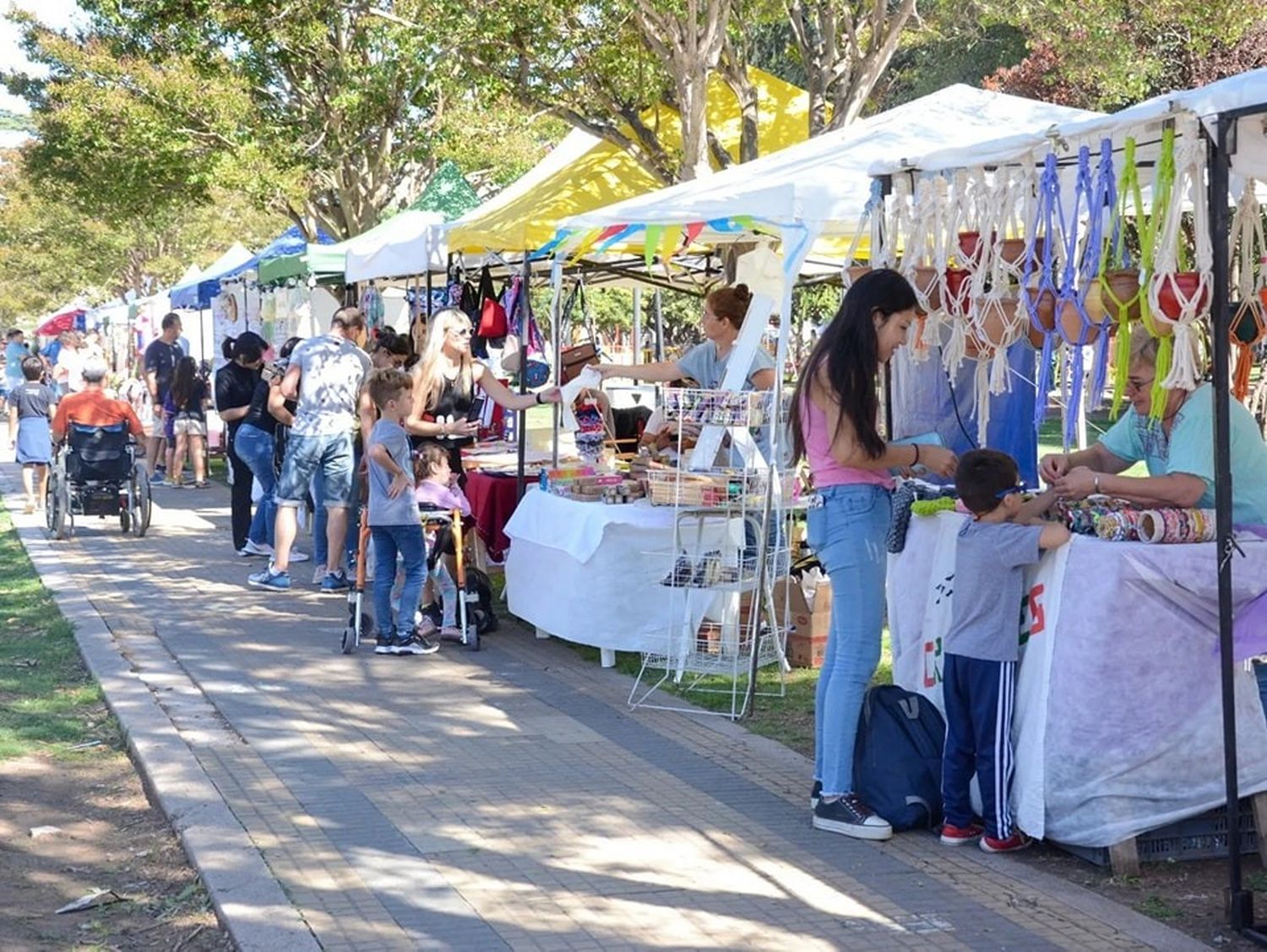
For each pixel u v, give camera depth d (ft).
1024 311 17.97
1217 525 14.97
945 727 18.24
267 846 17.47
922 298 19.01
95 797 20.25
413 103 80.69
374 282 52.90
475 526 31.76
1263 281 17.43
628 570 26.91
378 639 28.84
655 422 28.94
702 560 24.76
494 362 43.32
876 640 18.06
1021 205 17.87
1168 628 16.39
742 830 18.15
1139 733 16.46
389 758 21.38
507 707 24.48
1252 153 15.39
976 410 22.50
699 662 25.95
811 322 88.53
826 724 18.12
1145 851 16.78
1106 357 17.29
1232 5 51.55
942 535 18.98
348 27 76.07
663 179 46.26
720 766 20.97
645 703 24.71
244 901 15.55
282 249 62.64
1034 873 16.57
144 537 46.47
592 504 27.40
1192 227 16.99
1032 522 17.33
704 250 41.14
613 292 113.80
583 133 50.08
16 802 19.98
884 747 18.19
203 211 182.39
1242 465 16.83
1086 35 53.26
